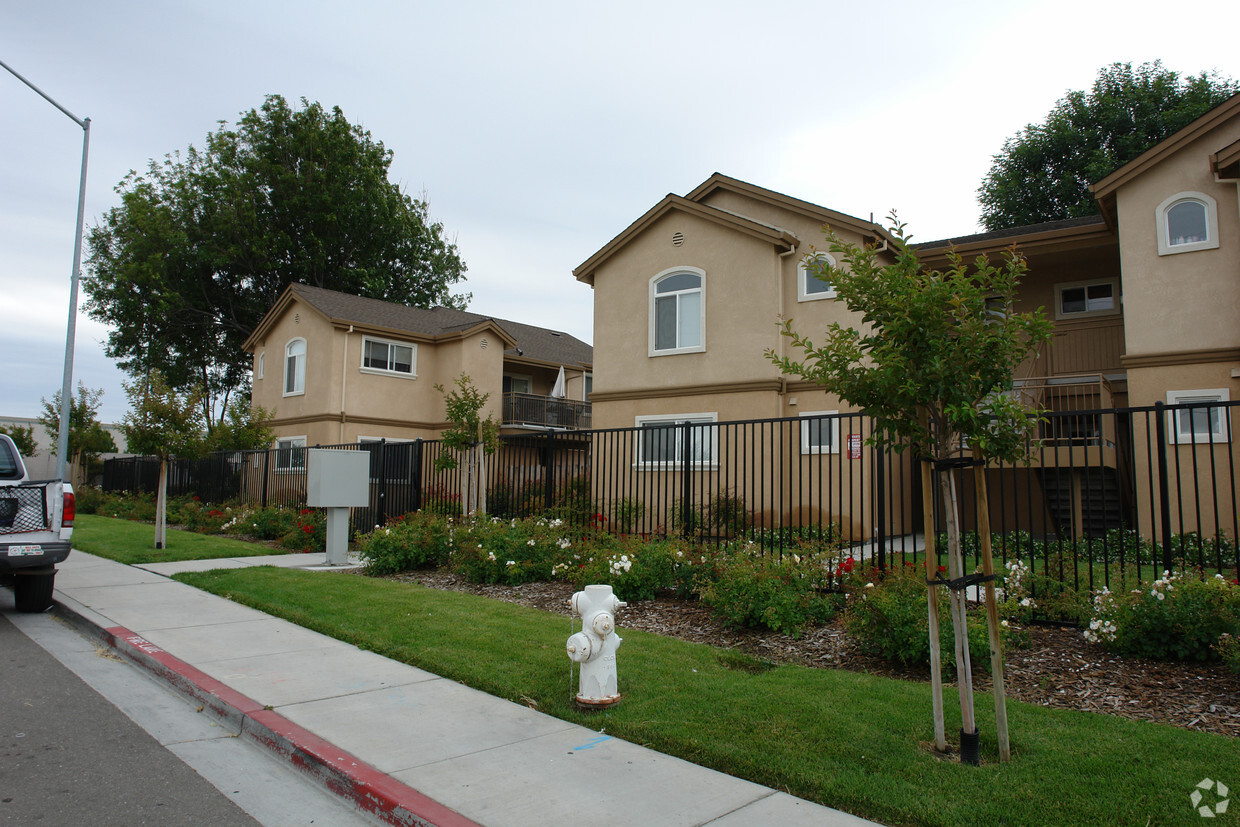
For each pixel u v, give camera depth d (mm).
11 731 4832
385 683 5641
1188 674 5262
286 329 25422
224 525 17578
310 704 5129
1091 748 4027
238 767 4367
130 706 5414
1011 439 4012
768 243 15602
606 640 4969
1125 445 13789
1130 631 5629
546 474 11688
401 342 24766
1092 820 3240
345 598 8672
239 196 34125
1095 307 16328
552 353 30609
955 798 3486
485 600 8586
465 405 13766
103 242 36250
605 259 17906
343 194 36000
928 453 4195
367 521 15016
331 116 36875
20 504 8109
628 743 4426
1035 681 5324
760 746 4180
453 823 3393
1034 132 30688
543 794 3707
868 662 5965
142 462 24609
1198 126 12734
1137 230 13352
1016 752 4039
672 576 8375
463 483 14320
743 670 5793
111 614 8094
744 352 15758
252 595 8953
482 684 5523
